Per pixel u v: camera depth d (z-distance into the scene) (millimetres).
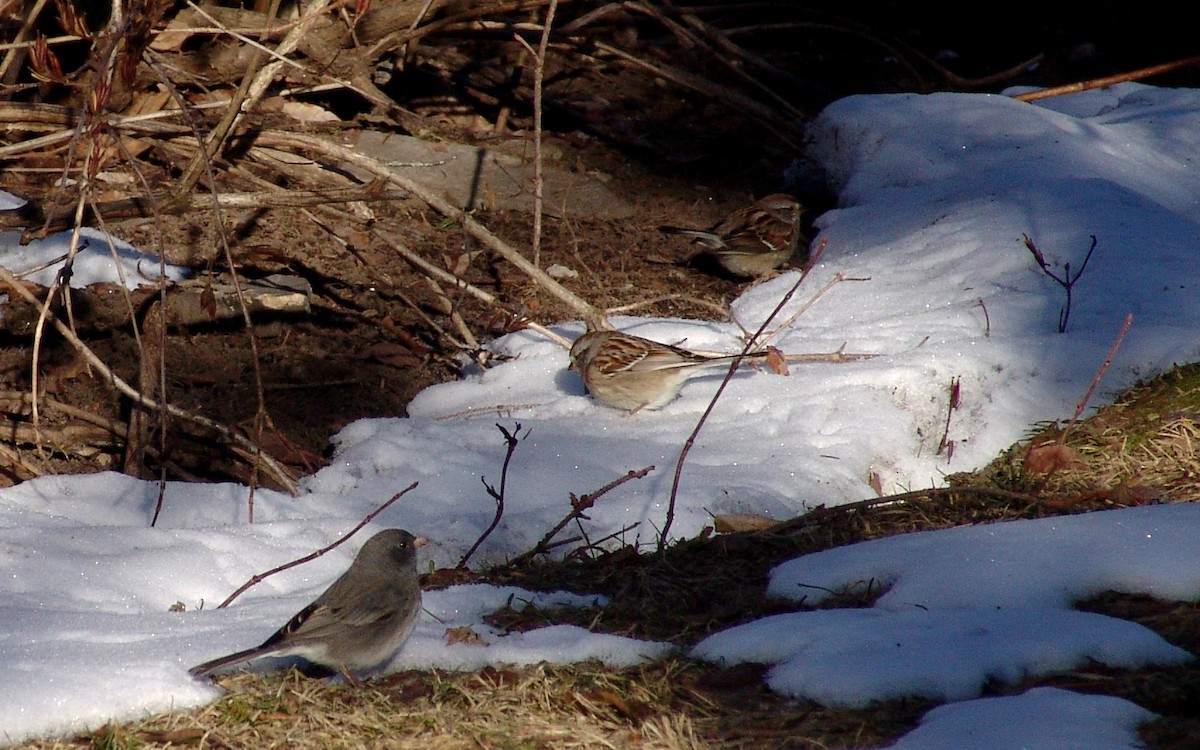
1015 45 23188
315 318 12672
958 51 22891
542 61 12445
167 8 13516
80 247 11180
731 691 6430
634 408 11180
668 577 8062
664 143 18578
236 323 12117
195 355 11812
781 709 6191
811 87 19484
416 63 18531
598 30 20203
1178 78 21719
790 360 11547
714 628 7293
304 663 6805
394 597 6559
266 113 15469
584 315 12180
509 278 14125
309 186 14695
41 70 10422
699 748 5852
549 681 6523
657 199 16875
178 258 12750
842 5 23844
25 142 13242
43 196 12734
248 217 13922
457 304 12453
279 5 15570
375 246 14125
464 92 18578
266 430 11086
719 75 20609
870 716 6035
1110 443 9773
